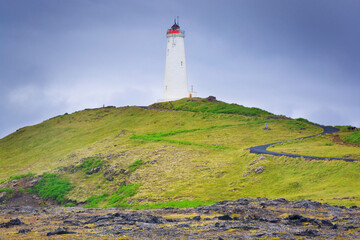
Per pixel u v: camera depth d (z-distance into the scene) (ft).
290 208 121.49
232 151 268.82
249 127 356.59
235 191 189.67
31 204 227.61
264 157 221.66
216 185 203.31
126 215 110.83
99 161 277.85
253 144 296.92
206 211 118.62
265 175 202.08
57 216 116.67
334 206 125.59
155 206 178.60
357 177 171.42
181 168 241.55
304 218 98.53
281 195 173.37
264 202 132.05
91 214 122.21
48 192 237.25
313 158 205.57
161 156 270.67
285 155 221.25
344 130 334.24
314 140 290.56
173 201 187.93
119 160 273.13
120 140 339.36
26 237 84.53
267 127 353.10
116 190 231.09
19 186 244.42
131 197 208.95
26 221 107.86
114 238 82.99
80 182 251.80
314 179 181.88
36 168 301.84
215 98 503.61
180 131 358.02
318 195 158.30
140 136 344.08
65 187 242.58
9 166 342.64
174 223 99.81
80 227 96.27
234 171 220.23
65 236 85.20
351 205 133.59
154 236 84.28
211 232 86.99
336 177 177.27
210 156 262.47
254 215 105.60
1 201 228.84
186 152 274.36
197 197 188.85
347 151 221.87
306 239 79.05
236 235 83.30
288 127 351.05
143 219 103.35
